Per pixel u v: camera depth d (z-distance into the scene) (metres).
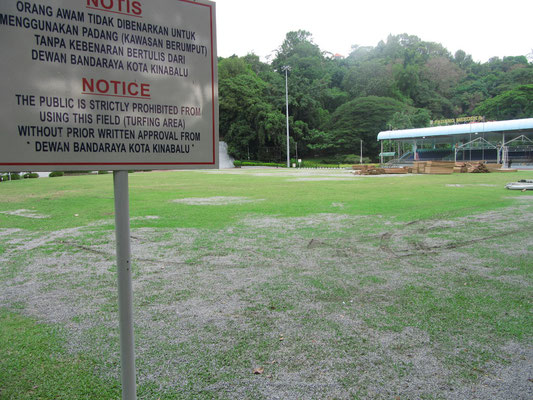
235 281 4.75
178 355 2.96
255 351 3.02
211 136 2.31
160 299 4.15
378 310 3.81
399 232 7.64
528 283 4.56
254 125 78.38
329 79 101.69
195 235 7.43
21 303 4.07
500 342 3.13
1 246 6.61
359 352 2.98
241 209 10.86
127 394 1.96
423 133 50.62
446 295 4.20
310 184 20.08
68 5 1.85
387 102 86.69
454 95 107.75
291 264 5.48
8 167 1.75
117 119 2.00
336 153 86.56
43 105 1.82
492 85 107.38
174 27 2.15
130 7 2.01
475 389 2.50
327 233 7.59
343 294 4.27
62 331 3.40
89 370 2.77
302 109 86.94
